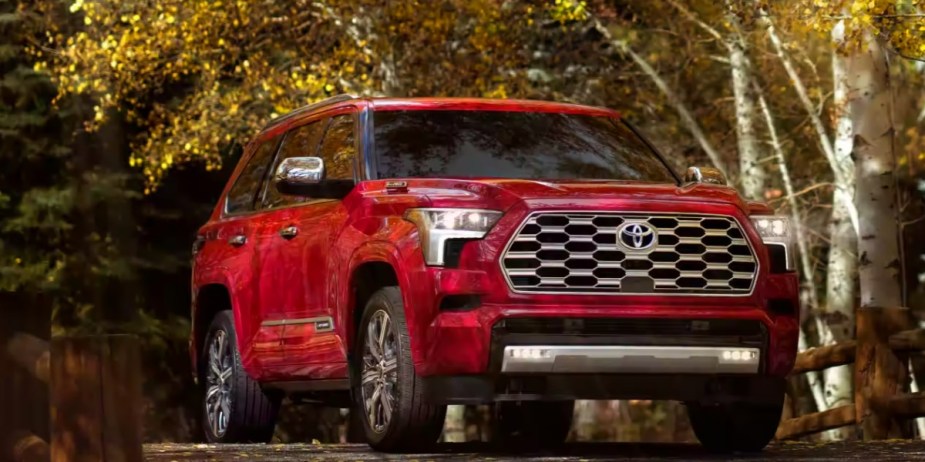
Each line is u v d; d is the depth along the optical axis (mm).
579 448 12305
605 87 34562
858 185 20516
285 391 13781
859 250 20594
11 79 36844
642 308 10586
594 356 10484
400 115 12523
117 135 38375
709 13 31359
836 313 30984
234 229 14281
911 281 39625
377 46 30391
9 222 37125
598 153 12570
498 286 10492
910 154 33188
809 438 33531
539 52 34000
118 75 31344
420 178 11617
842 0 18500
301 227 12750
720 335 10750
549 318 10453
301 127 13680
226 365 14492
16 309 8359
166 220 39312
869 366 15352
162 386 38188
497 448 12297
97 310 37656
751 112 31906
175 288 39625
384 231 11180
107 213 37875
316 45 31141
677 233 10766
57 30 32844
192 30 30453
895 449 11875
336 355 12016
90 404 8398
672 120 35562
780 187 36656
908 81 32594
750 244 10906
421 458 10742
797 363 16625
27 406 8344
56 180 38250
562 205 10633
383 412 11305
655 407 46344
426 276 10633
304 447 12273
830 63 33594
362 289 11711
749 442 11719
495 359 10438
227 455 11125
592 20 32875
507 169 12117
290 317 12883
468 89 31203
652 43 33906
